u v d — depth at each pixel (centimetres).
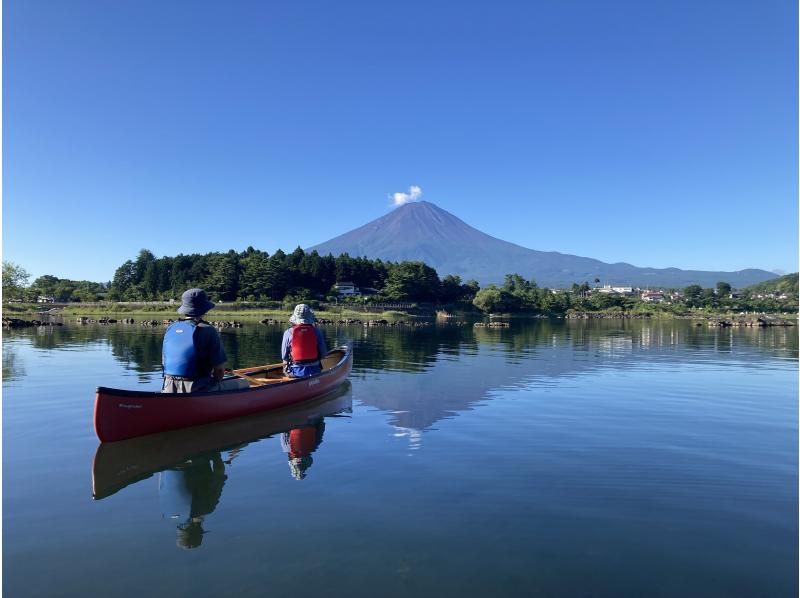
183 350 927
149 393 859
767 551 503
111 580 440
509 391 1377
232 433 926
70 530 535
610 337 4194
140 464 748
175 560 474
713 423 1029
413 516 572
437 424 1003
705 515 583
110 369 1683
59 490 647
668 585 442
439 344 3188
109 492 641
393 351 2627
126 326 5012
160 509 589
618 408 1166
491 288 12925
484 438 899
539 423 1016
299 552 490
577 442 878
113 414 819
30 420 995
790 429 983
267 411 1075
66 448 822
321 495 632
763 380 1638
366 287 14162
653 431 959
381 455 797
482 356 2362
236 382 1059
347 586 434
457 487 662
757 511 595
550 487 664
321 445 851
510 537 525
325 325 7038
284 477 697
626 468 742
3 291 10125
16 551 490
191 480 684
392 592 425
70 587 430
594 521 564
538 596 423
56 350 2352
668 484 680
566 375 1708
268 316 8588
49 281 12669
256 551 492
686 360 2278
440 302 13562
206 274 12544
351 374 1700
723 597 425
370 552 491
